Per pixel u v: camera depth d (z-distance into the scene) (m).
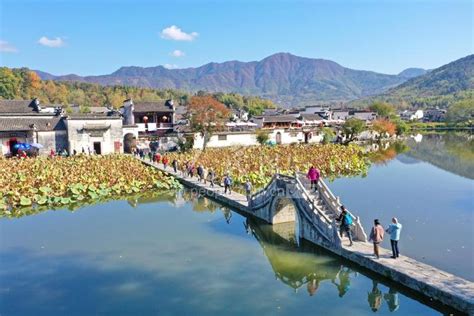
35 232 30.39
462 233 28.16
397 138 127.44
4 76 161.38
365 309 18.06
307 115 151.12
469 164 65.69
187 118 87.69
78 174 47.53
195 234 29.45
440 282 17.89
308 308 18.19
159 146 81.00
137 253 25.53
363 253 21.78
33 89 178.00
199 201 40.91
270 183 30.39
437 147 97.06
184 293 19.83
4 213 35.69
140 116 94.31
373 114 172.62
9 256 25.27
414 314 17.47
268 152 71.25
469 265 22.33
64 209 37.97
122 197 43.03
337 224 24.36
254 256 24.77
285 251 25.52
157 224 32.31
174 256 24.86
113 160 58.94
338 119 165.12
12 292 20.27
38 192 41.00
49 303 19.06
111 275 22.11
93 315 17.91
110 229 30.94
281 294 19.62
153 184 45.75
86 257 24.91
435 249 24.95
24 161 55.94
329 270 22.47
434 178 52.16
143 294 19.81
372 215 33.34
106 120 75.75
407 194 41.78
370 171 59.12
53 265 23.70
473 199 38.91
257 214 32.66
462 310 16.28
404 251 24.59
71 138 72.50
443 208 35.44
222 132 89.44
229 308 18.28
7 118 70.75
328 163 59.41
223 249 26.12
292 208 31.39
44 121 72.88
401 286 19.09
